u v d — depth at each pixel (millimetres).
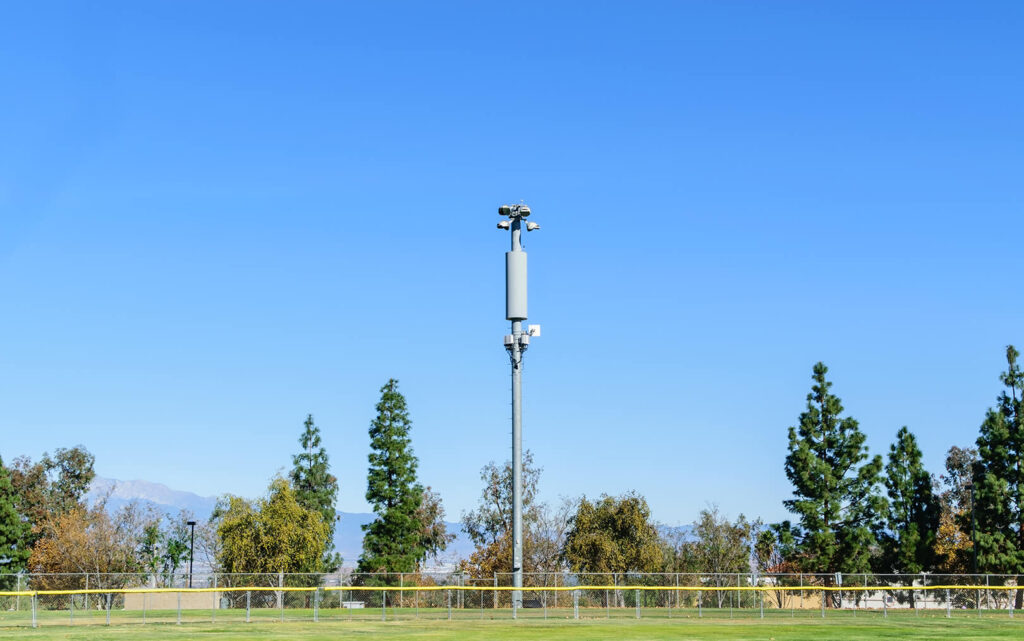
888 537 81250
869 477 76125
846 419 77375
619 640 37312
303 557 75688
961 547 86625
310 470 102562
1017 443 76500
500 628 43531
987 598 61438
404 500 87625
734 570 88938
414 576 61375
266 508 76938
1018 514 76000
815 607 62500
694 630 43219
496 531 92188
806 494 76938
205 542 111938
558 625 45844
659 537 87125
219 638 37438
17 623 46281
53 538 98938
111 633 39875
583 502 82938
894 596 62750
